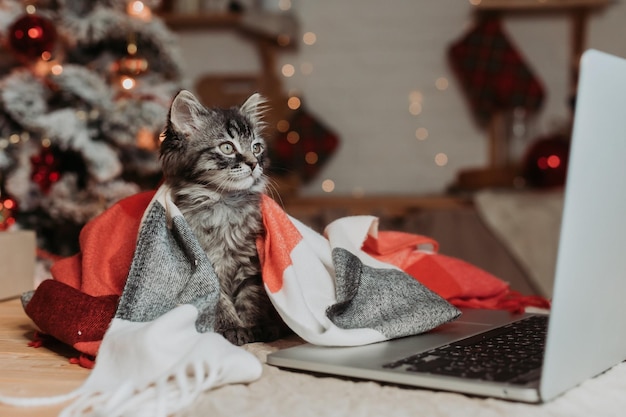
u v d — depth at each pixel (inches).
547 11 179.5
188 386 28.7
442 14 183.9
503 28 181.8
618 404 28.0
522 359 32.5
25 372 34.7
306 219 157.4
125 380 30.6
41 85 110.4
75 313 37.9
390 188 188.2
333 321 37.8
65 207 111.2
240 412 27.1
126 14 119.4
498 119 180.1
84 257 45.3
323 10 187.3
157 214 38.3
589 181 26.9
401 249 53.4
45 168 110.7
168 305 36.1
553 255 136.2
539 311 50.2
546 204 144.7
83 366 35.8
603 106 27.3
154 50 125.3
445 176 185.8
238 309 45.1
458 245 141.8
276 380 31.8
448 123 185.0
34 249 62.6
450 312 39.7
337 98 188.4
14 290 60.0
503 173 170.1
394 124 187.0
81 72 111.7
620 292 31.4
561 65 179.6
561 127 169.3
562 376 27.9
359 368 31.6
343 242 44.4
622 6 176.6
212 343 31.1
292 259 41.1
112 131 113.2
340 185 188.5
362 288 40.6
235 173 47.6
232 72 188.2
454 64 181.2
